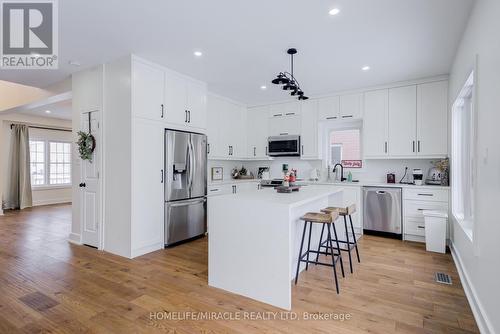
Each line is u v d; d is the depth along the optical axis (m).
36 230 4.78
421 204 3.96
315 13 2.35
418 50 3.12
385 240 4.11
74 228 3.99
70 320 2.01
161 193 3.67
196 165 4.15
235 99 5.50
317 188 3.54
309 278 2.75
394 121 4.36
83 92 3.80
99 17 2.43
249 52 3.18
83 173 3.83
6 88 5.41
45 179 7.94
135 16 2.41
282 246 2.19
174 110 3.84
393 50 3.12
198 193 4.21
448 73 3.88
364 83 4.38
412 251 3.59
